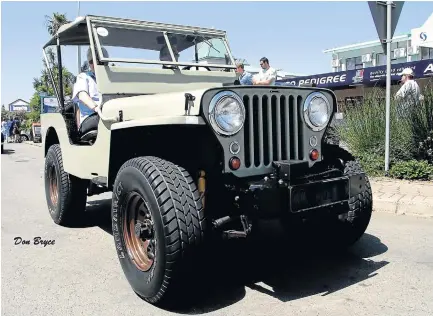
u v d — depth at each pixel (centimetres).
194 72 500
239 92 321
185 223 298
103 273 393
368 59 2080
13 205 700
